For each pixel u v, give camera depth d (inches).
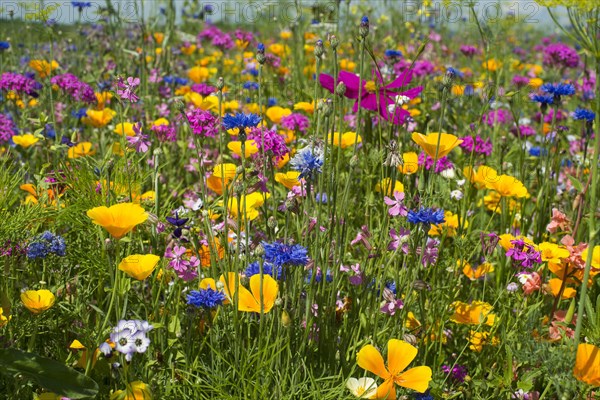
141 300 92.5
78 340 90.4
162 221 104.1
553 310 95.8
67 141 142.6
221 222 101.3
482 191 140.6
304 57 267.3
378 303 85.8
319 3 253.3
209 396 82.6
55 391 74.1
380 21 282.8
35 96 189.0
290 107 212.2
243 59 271.1
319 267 90.7
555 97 137.6
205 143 172.7
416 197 108.3
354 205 134.2
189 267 89.7
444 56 328.8
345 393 81.7
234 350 85.0
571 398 85.1
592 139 180.2
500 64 226.5
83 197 101.7
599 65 79.7
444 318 94.7
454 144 89.2
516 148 156.3
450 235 120.1
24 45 293.9
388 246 94.7
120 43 254.7
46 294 82.7
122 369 76.7
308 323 82.1
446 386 95.3
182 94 226.1
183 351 84.9
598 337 84.7
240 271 93.4
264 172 93.0
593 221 73.4
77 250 99.0
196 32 373.7
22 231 97.2
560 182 167.3
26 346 94.2
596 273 94.0
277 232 102.7
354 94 140.2
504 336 91.0
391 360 74.9
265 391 76.7
